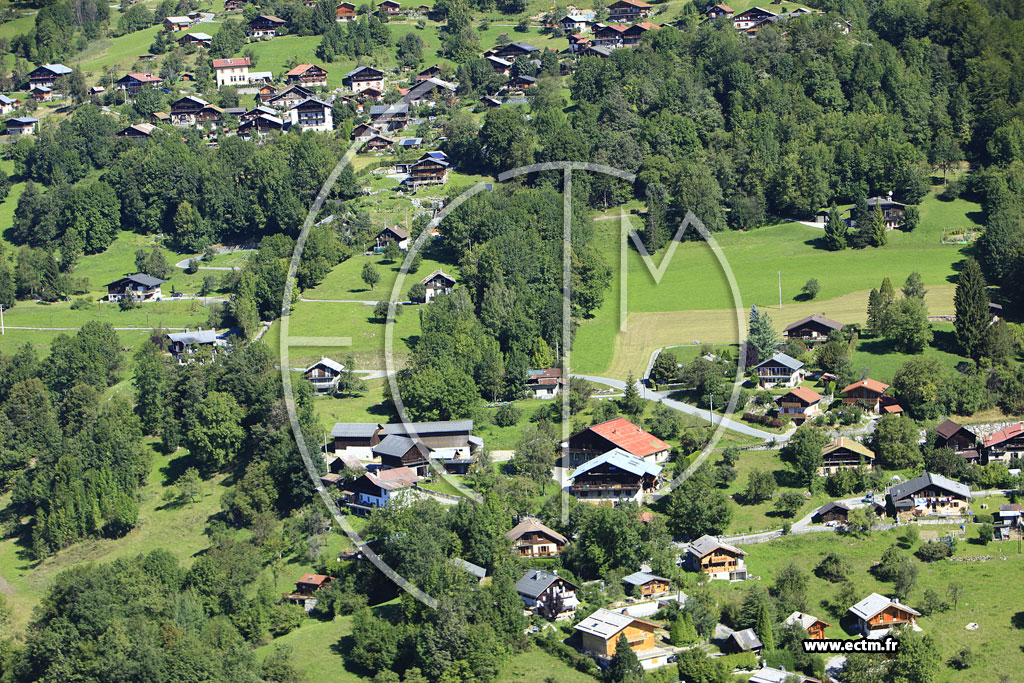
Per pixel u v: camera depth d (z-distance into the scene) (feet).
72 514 467.93
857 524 408.46
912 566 378.32
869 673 330.75
